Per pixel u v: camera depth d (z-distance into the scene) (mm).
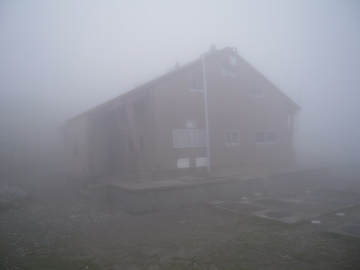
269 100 18438
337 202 11852
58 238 8195
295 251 6660
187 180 12820
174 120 14070
